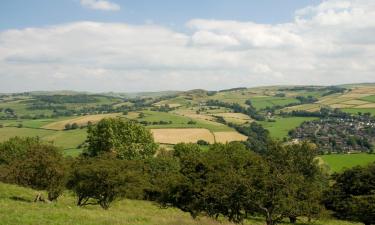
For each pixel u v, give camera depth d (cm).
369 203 6494
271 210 3966
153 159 8806
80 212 3466
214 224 3312
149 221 3231
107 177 4653
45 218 2931
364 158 15738
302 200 4212
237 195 3988
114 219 3136
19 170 4738
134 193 6056
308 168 9988
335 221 7194
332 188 7619
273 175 3906
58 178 4625
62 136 17938
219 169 4338
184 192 4328
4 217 2791
